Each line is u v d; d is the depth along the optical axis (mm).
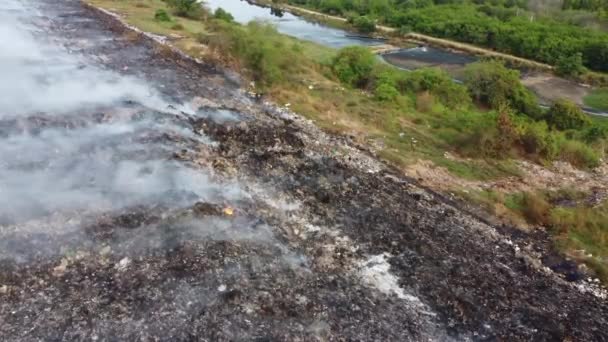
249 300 14422
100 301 13664
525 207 22031
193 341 12844
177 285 14547
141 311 13516
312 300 14875
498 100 38594
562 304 16359
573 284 17500
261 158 22719
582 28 69562
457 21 71438
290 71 36438
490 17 76625
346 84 37875
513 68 58438
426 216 20172
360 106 32156
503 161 26688
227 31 39656
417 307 15281
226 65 35188
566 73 56031
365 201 20531
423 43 68625
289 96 31375
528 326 15156
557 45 60969
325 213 19312
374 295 15492
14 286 13750
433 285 16266
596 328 15484
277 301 14578
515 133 27891
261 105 29500
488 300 15969
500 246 19031
